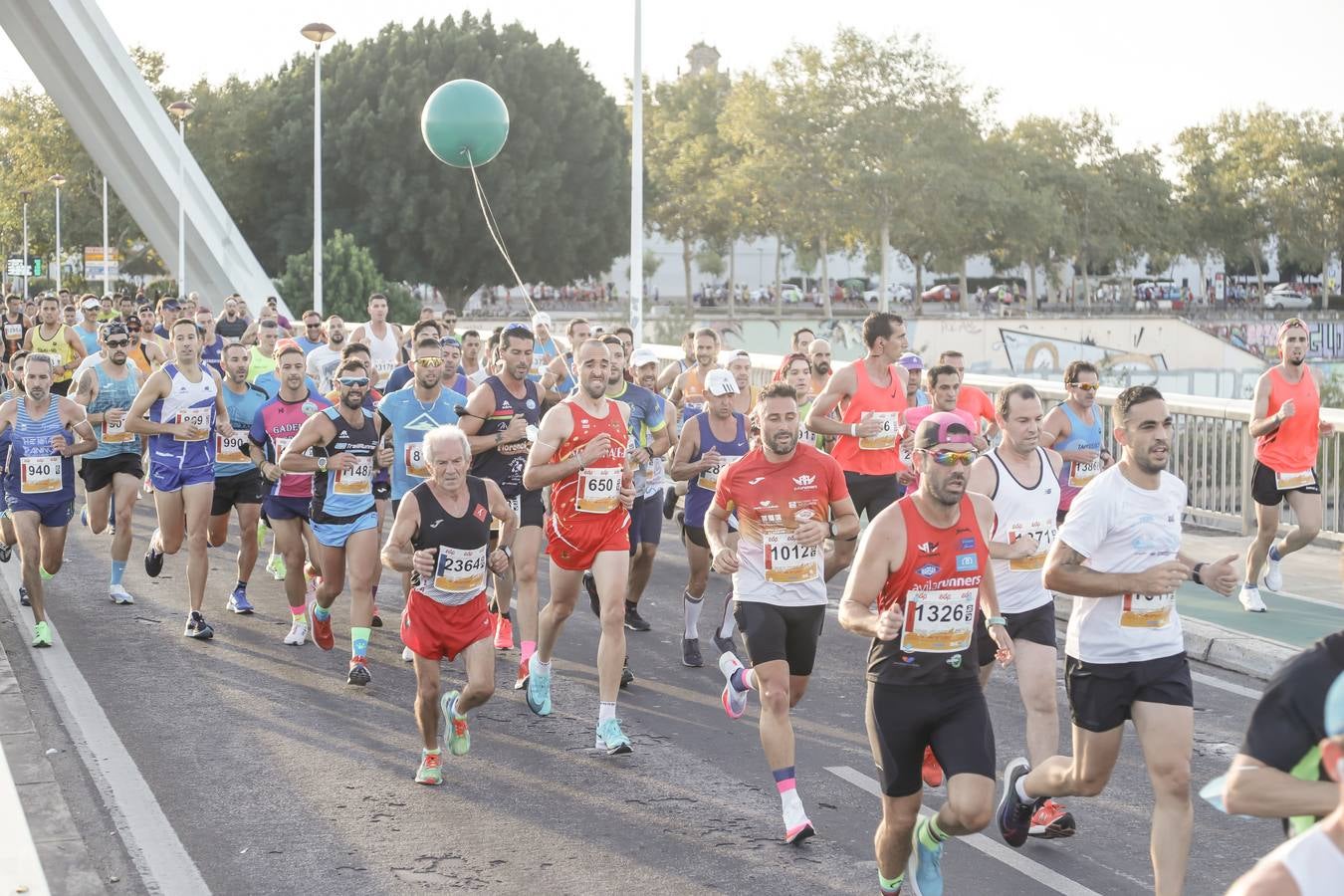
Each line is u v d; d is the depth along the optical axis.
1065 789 5.28
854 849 5.74
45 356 9.02
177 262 38.41
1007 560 6.00
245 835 5.86
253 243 62.75
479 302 79.94
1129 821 6.11
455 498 6.39
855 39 60.19
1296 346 9.59
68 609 10.20
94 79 34.59
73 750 6.99
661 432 9.03
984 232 65.06
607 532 7.18
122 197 37.66
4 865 4.92
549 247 60.03
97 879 5.33
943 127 59.97
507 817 6.11
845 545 9.48
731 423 8.92
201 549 9.40
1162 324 62.00
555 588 7.43
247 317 23.33
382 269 58.53
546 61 59.00
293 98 60.16
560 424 7.16
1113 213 71.50
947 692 4.84
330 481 8.42
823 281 65.75
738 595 6.14
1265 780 3.10
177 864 5.53
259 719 7.58
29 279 78.50
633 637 9.70
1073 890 5.33
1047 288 86.62
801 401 11.25
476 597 6.51
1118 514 5.00
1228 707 7.92
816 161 60.16
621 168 61.91
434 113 10.17
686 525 8.84
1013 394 6.10
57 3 33.34
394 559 6.34
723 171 65.50
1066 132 74.12
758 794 6.45
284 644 9.31
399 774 6.71
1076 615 5.11
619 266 86.00
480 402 8.27
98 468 10.89
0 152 73.56
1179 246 76.25
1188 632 9.16
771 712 5.89
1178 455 13.30
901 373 9.85
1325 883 2.05
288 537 9.19
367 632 8.37
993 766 4.75
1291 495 9.83
